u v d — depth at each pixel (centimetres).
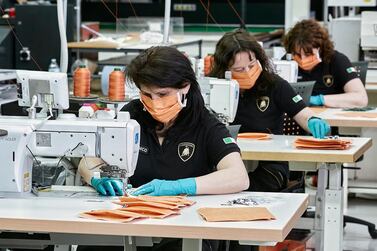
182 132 338
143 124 342
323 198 432
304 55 590
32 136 310
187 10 965
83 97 485
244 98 478
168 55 313
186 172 337
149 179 340
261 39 809
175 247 316
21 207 294
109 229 271
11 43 657
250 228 264
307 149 424
